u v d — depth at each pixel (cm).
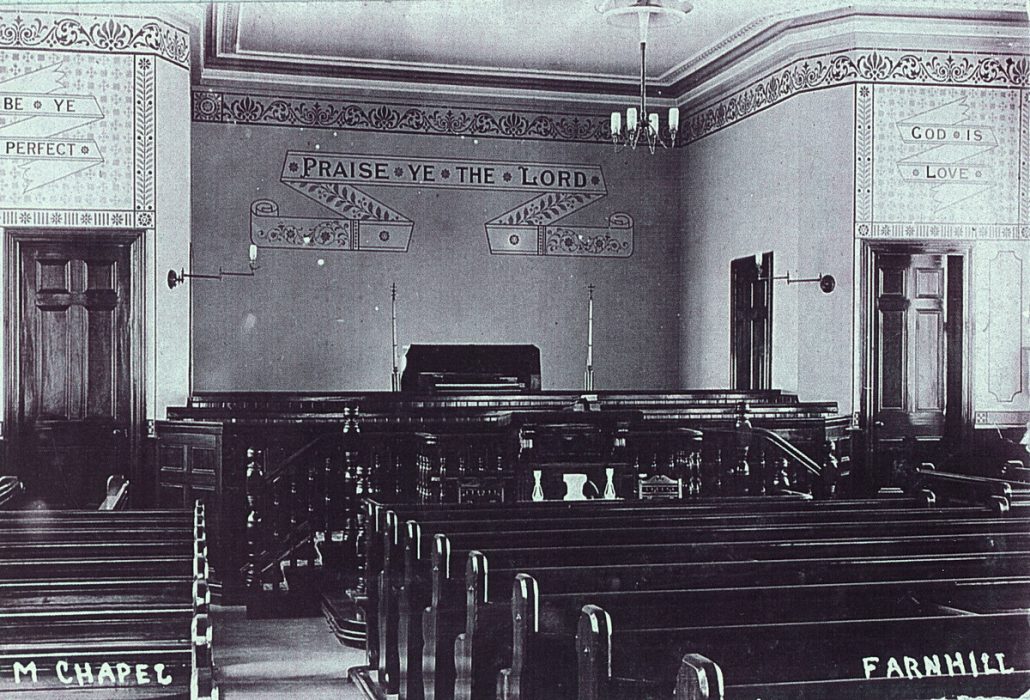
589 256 1395
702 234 1327
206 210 1287
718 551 445
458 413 885
